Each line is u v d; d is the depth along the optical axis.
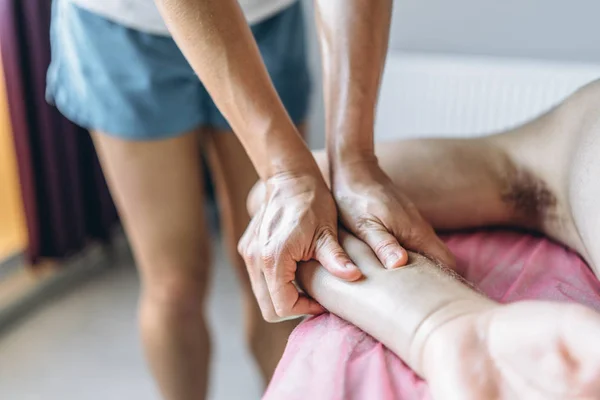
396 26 1.85
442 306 0.54
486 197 0.78
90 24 1.02
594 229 0.66
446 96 1.74
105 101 1.05
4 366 1.60
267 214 0.68
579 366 0.45
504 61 1.71
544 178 0.76
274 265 0.65
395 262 0.61
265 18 1.07
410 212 0.69
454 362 0.48
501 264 0.72
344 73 0.75
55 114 1.68
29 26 1.55
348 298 0.60
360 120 0.74
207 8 0.70
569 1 1.68
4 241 1.85
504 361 0.47
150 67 1.03
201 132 1.18
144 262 1.17
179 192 1.11
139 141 1.06
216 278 1.92
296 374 0.55
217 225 2.12
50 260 1.82
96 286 1.91
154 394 1.50
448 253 0.68
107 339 1.68
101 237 1.94
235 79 0.71
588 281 0.68
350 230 0.68
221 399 1.49
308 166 0.71
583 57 1.73
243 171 1.17
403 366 0.54
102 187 1.87
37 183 1.71
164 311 1.16
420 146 0.81
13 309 1.77
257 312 1.26
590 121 0.71
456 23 1.80
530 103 1.68
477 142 0.82
